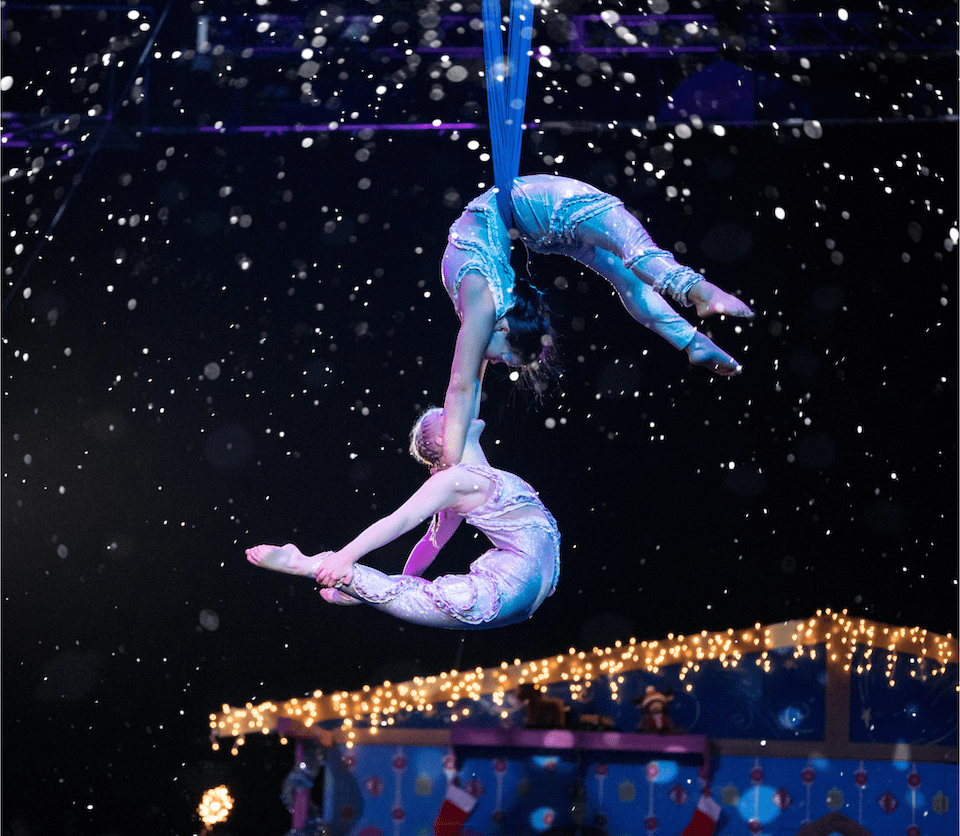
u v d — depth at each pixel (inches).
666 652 762.2
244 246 850.8
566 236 297.1
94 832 828.0
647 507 850.8
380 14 665.0
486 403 863.7
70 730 852.0
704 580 841.5
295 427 871.1
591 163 796.6
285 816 836.6
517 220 297.1
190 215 845.8
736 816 711.1
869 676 735.1
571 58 682.2
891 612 807.1
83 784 841.5
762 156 796.6
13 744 846.5
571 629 849.5
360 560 870.4
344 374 866.8
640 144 793.6
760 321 819.4
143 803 839.1
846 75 695.7
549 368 332.5
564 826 700.7
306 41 688.4
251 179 840.3
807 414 831.1
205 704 860.0
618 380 852.6
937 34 652.1
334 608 874.1
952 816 706.8
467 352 294.4
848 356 818.2
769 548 834.8
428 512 292.8
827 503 829.2
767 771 720.3
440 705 756.6
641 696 733.9
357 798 716.7
